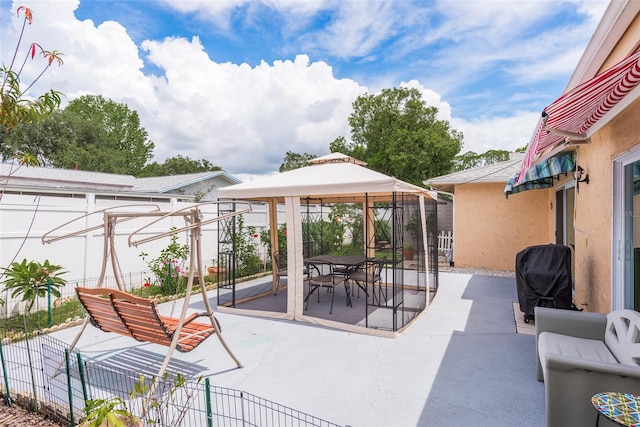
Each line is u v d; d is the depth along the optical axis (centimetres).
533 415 362
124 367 485
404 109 3022
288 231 713
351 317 709
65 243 869
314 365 491
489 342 574
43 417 359
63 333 634
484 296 898
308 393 412
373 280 805
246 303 845
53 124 3394
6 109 362
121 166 3869
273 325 677
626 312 358
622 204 494
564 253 643
